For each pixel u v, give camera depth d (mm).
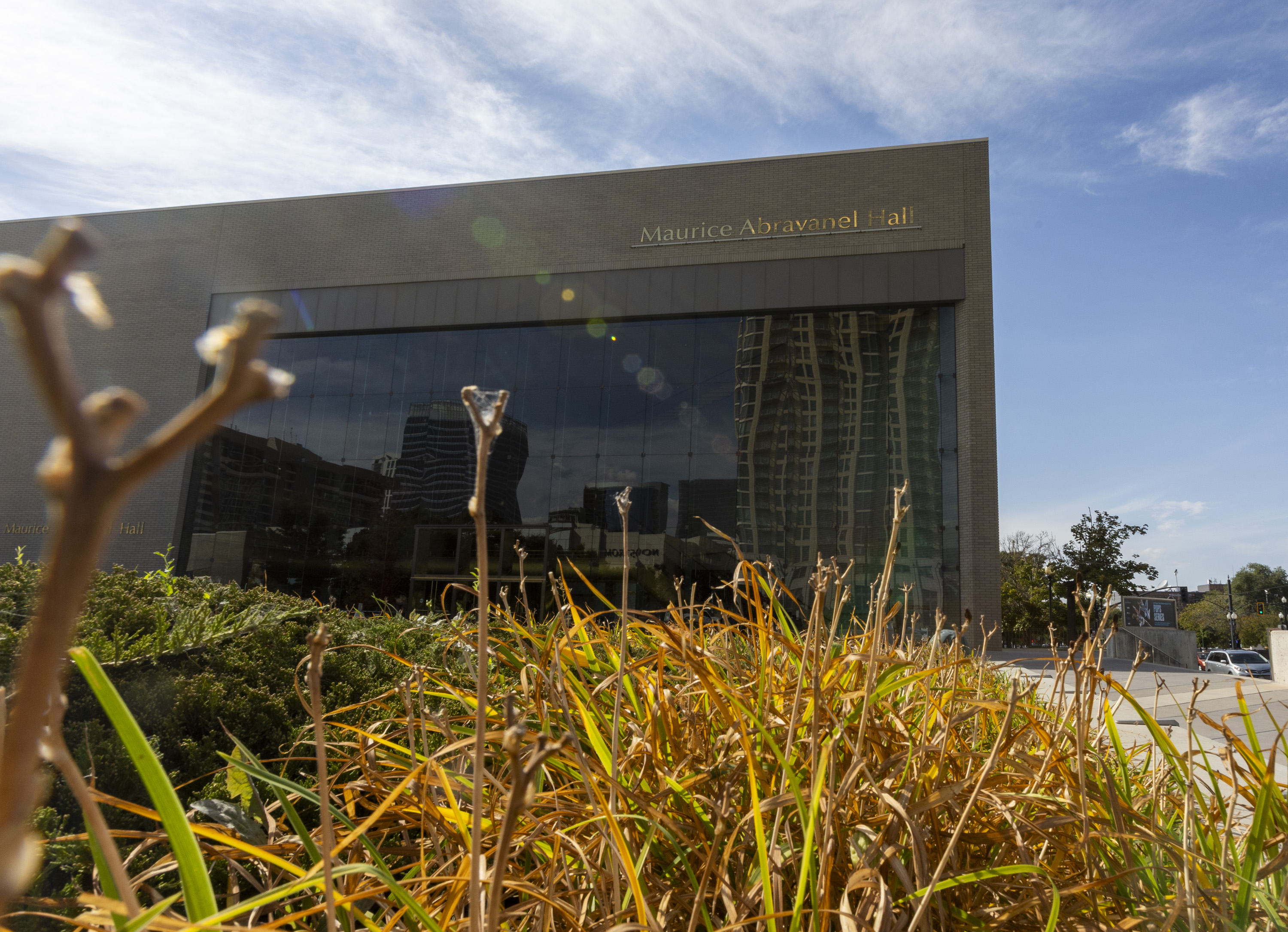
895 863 1514
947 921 1711
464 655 3010
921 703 2369
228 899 1711
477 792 908
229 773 2131
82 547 193
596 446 25203
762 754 2002
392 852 2004
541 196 27828
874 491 23297
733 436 24516
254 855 1633
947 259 24469
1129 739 5477
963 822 1468
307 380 27844
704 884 1497
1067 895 1708
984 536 22359
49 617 198
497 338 27078
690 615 2652
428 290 27859
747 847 1845
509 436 25719
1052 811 2029
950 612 22016
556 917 1743
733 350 25328
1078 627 24812
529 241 27547
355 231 28938
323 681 3525
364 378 27562
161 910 780
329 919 957
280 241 29391
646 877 1812
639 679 2350
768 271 25594
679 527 23906
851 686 2195
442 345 27391
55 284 169
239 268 29484
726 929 1422
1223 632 68312
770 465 23984
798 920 1416
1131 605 42938
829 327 24938
